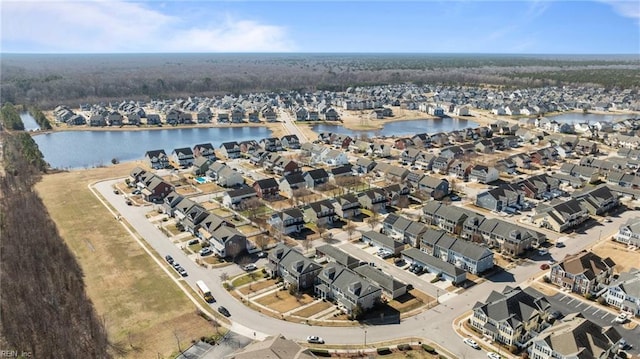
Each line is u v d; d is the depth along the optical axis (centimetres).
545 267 8450
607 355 5791
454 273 7875
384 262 8681
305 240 9338
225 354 5972
